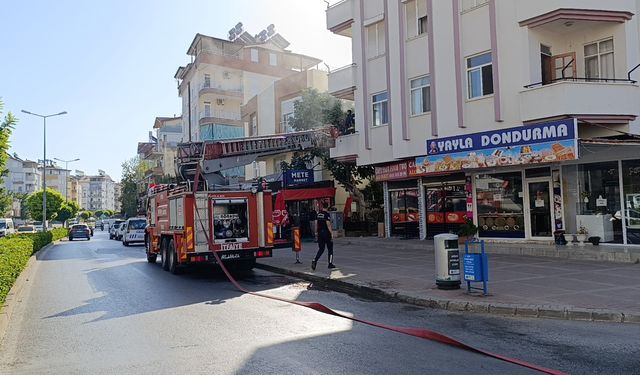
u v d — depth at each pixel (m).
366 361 6.18
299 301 10.53
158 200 18.11
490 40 17.80
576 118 14.80
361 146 23.39
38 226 70.25
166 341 7.46
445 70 19.27
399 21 21.16
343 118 26.84
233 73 54.69
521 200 18.17
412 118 20.75
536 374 5.57
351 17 23.86
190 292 12.18
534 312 8.48
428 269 13.77
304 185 27.67
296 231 16.80
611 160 16.02
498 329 7.71
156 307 10.29
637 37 16.36
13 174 121.12
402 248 19.91
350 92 24.47
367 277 12.73
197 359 6.46
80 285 14.00
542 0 16.19
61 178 146.50
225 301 10.80
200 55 51.88
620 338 6.99
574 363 5.92
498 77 17.50
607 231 16.17
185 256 14.43
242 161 16.94
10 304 10.65
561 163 16.95
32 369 6.29
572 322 8.02
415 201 22.72
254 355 6.57
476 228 18.55
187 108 61.28
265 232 15.29
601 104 15.54
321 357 6.39
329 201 28.66
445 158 18.06
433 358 6.26
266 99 39.03
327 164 26.78
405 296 10.18
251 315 9.20
